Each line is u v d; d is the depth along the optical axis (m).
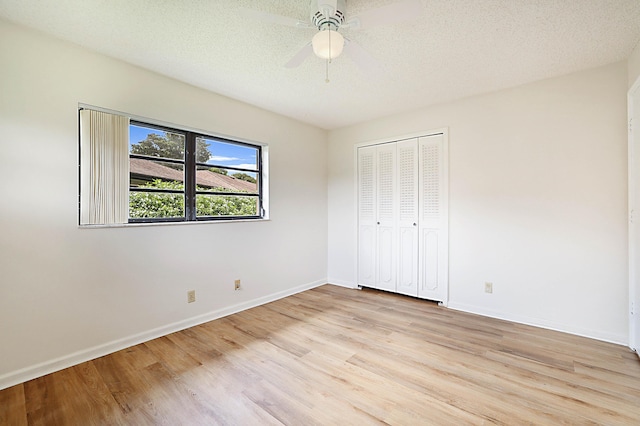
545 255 2.77
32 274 2.00
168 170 2.78
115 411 1.67
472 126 3.17
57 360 2.09
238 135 3.28
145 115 2.55
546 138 2.75
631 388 1.84
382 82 2.81
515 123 2.91
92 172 2.26
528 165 2.85
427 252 3.54
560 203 2.70
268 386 1.90
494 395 1.79
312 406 1.71
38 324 2.02
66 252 2.14
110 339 2.34
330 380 1.96
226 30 2.00
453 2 1.72
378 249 3.97
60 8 1.78
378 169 3.95
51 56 2.08
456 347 2.40
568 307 2.67
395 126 3.76
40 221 2.03
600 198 2.52
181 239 2.79
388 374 2.02
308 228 4.16
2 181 1.90
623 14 1.82
